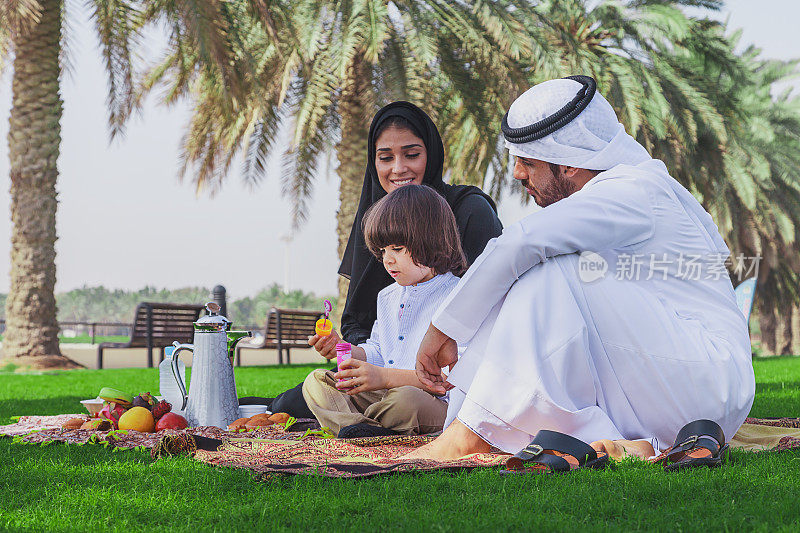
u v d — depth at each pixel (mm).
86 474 1756
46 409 3791
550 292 1766
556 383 1736
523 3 10219
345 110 10961
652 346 1780
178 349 2760
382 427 2320
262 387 5535
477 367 1833
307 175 12055
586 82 2033
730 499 1394
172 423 2611
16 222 9945
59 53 10062
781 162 17438
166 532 1240
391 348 2488
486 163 12805
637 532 1183
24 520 1320
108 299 52875
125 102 10586
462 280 1807
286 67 9883
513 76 10312
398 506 1363
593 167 1981
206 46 8852
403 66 9891
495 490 1489
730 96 14516
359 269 3037
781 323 25750
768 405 3730
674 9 12867
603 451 1726
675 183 2020
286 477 1631
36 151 9883
